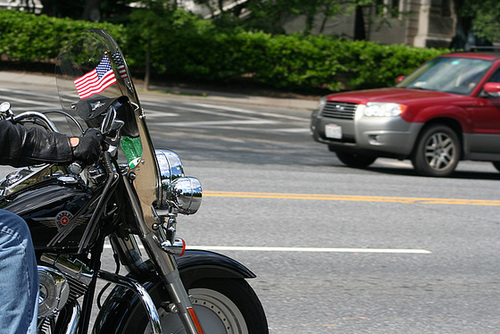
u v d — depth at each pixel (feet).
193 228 50.90
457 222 58.75
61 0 213.05
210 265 22.58
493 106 85.97
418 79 92.48
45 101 136.26
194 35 182.39
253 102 174.50
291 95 193.47
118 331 21.45
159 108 146.20
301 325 33.17
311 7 196.44
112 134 19.51
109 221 21.22
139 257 22.49
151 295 21.88
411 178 83.15
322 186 73.20
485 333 33.45
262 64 189.67
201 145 100.22
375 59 195.11
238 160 88.48
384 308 36.29
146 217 21.02
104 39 20.11
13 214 17.80
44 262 20.03
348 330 32.89
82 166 18.98
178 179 21.50
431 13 245.65
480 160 86.94
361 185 75.56
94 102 21.07
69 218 20.03
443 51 198.90
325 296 37.65
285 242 48.55
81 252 20.36
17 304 17.28
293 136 120.88
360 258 45.75
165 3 175.83
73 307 20.44
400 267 44.21
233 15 202.69
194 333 21.50
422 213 61.87
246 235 49.83
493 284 41.57
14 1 226.79
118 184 20.74
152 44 176.76
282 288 38.55
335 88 192.95
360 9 233.35
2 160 18.03
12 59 189.88
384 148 81.92
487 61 88.99
